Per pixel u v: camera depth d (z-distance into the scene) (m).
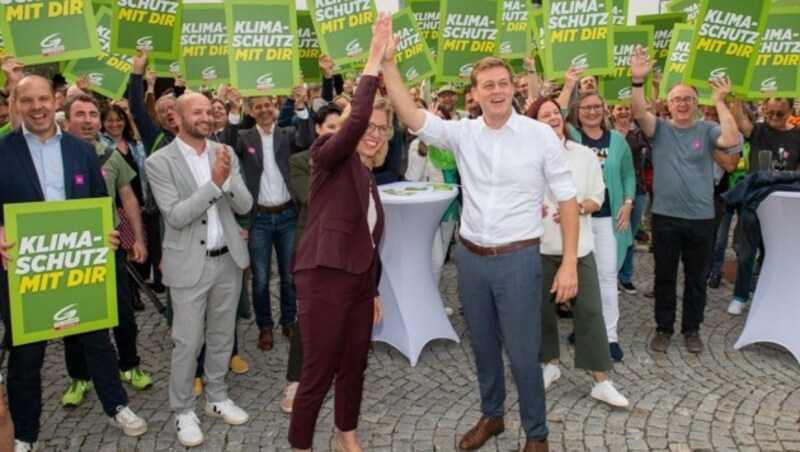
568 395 3.90
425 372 4.29
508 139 2.82
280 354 4.63
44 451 3.39
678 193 4.34
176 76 5.75
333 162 2.71
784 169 5.01
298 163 3.67
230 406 3.69
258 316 4.69
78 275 3.16
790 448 3.27
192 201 3.21
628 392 3.93
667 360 4.38
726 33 4.36
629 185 4.39
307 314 2.82
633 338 4.77
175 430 3.59
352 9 5.00
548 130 2.84
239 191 3.48
